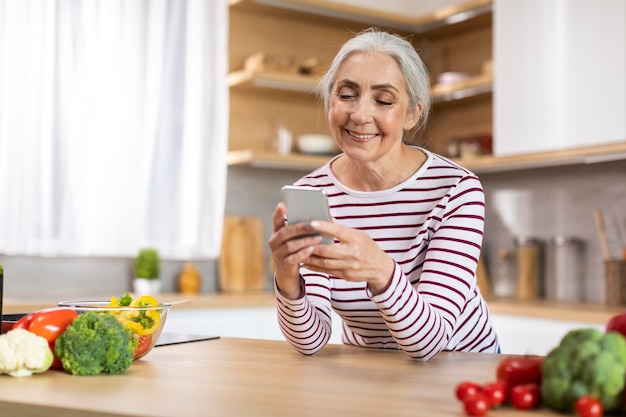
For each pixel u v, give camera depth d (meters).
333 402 1.09
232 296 3.81
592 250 3.96
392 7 4.59
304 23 4.41
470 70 4.49
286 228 1.44
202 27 3.93
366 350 1.71
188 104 3.89
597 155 3.49
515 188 4.33
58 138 3.55
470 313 1.89
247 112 4.24
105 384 1.24
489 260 4.43
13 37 3.47
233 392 1.17
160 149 3.83
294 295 1.57
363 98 1.69
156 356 1.57
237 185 4.24
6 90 3.46
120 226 3.69
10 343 1.31
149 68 3.77
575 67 3.52
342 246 1.42
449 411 1.04
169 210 3.85
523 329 3.54
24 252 3.47
